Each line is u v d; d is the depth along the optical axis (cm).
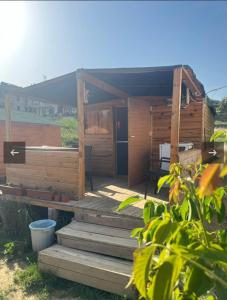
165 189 591
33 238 432
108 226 415
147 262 89
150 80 514
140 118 651
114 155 757
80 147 484
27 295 332
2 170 868
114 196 523
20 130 943
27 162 561
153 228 122
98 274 323
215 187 70
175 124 405
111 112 754
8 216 534
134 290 289
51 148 527
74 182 494
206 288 92
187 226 134
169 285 85
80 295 322
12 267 401
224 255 94
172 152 408
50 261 359
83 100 475
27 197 520
